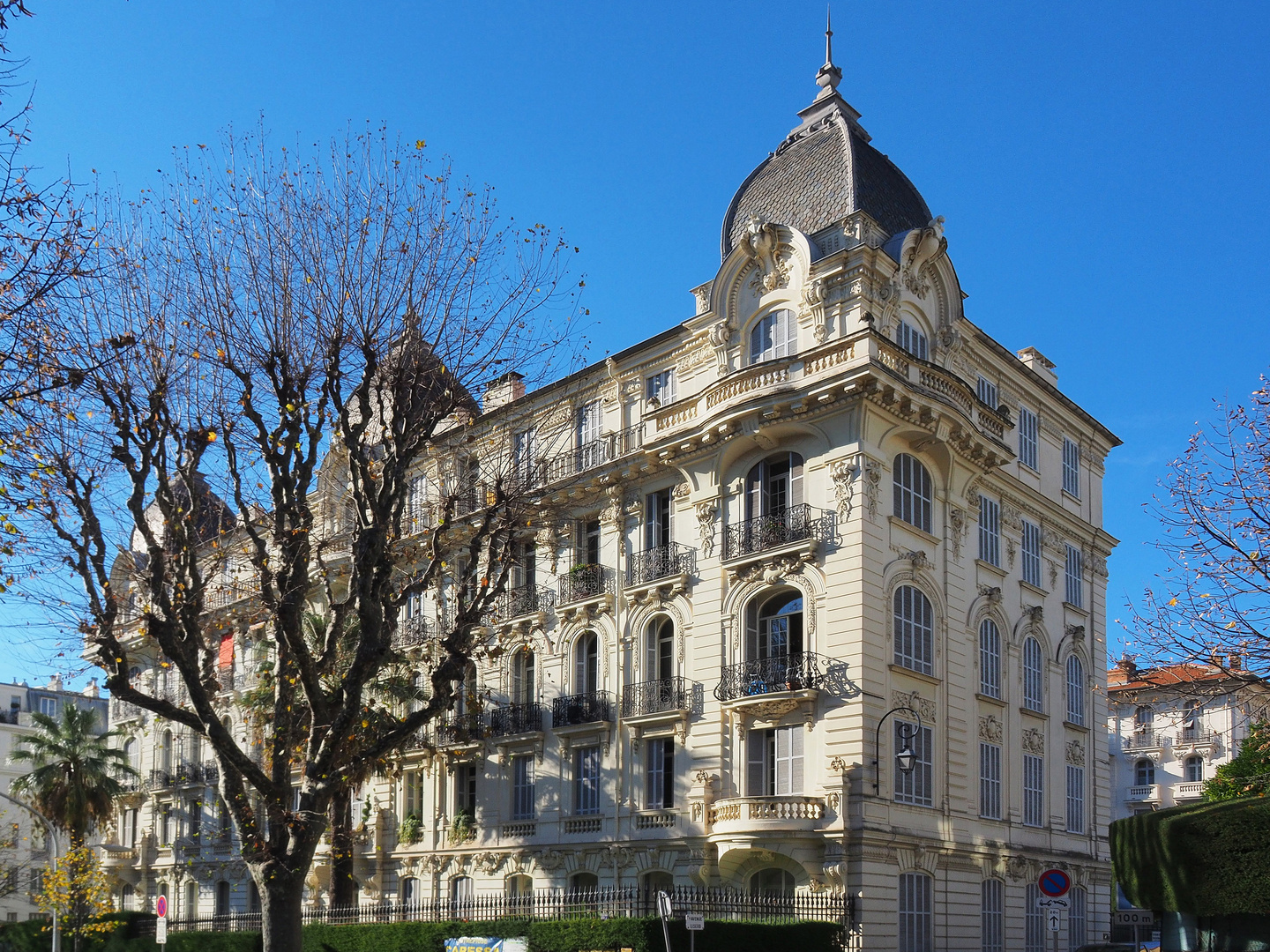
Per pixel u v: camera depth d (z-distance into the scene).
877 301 34.81
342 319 23.17
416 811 44.31
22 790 53.25
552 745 39.28
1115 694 27.72
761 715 33.34
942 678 34.75
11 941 48.75
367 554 22.66
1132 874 20.50
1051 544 42.78
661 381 39.59
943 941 32.56
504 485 31.09
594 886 36.59
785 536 34.06
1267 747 24.59
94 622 22.12
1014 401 42.25
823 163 38.09
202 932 39.31
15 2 12.93
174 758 59.41
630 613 38.00
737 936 27.62
